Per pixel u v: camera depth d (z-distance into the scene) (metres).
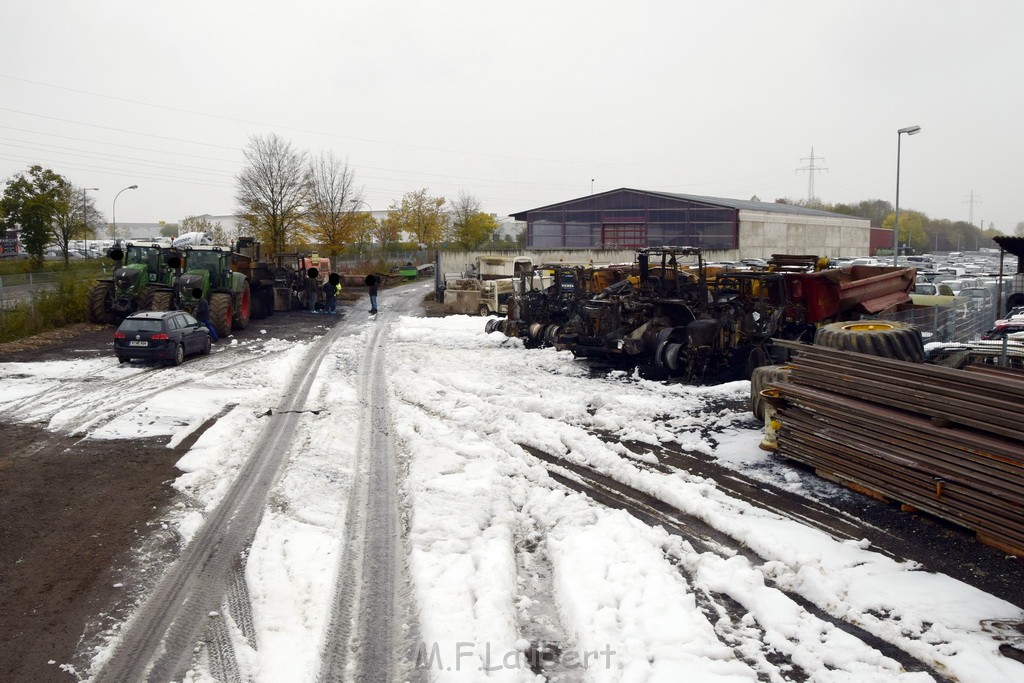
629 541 7.68
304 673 5.48
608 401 14.02
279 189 43.62
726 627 6.11
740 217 52.34
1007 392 7.36
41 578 7.03
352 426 13.02
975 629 5.94
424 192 67.00
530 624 6.31
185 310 24.64
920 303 22.38
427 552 7.48
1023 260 26.83
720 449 10.94
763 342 16.55
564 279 22.39
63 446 11.49
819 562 7.07
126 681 5.39
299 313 34.62
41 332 24.17
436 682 5.33
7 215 41.31
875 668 5.41
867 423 8.67
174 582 6.96
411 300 41.38
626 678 5.26
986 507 7.24
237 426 12.73
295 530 8.13
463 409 14.05
